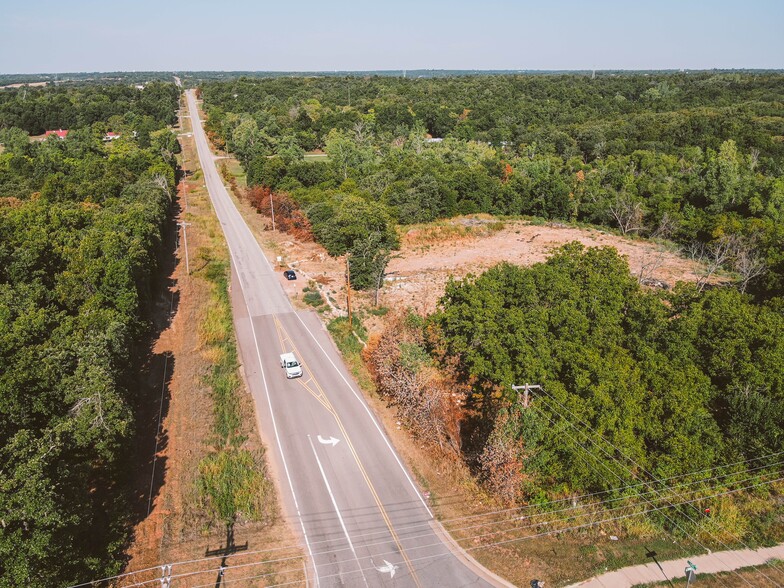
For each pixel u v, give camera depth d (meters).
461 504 31.25
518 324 36.19
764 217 79.56
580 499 31.14
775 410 30.31
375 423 38.53
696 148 116.62
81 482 26.89
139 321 47.88
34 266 48.00
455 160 119.81
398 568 27.05
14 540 22.09
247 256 73.56
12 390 30.09
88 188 89.12
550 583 26.11
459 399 40.09
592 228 89.50
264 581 26.25
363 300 59.06
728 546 28.30
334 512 30.62
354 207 74.69
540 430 30.22
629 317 38.53
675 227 82.62
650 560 27.45
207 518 30.02
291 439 36.81
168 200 91.62
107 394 31.27
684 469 30.66
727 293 39.41
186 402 40.94
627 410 30.33
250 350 48.66
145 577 26.12
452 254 75.19
